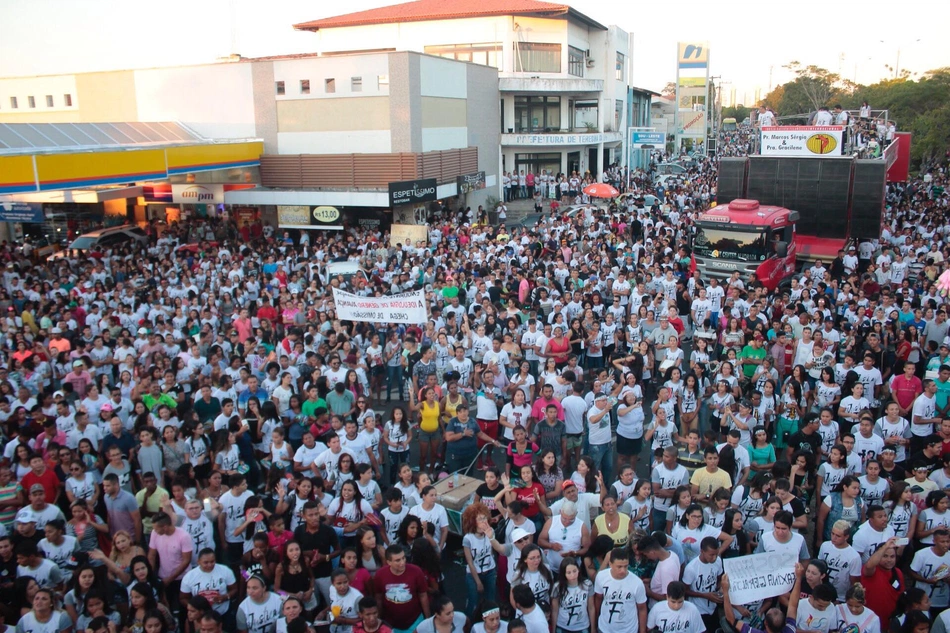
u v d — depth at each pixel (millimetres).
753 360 13258
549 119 47594
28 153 19656
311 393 11344
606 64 52062
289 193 29047
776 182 23859
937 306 15219
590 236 25422
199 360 13648
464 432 11203
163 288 18938
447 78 34094
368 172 30781
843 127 22578
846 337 14078
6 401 11359
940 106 64688
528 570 7262
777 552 7273
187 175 29641
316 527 8000
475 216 37156
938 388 11477
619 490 8820
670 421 10633
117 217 30719
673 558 7316
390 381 15008
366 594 7473
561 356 14250
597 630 7191
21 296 18109
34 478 9453
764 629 7297
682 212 34562
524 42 45094
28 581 7477
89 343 14750
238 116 31953
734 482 9430
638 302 17297
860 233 23031
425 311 13719
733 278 18172
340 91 30578
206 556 7555
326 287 19031
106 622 6824
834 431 10352
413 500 9000
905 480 8828
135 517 9000
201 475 10391
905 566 8289
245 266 20953
